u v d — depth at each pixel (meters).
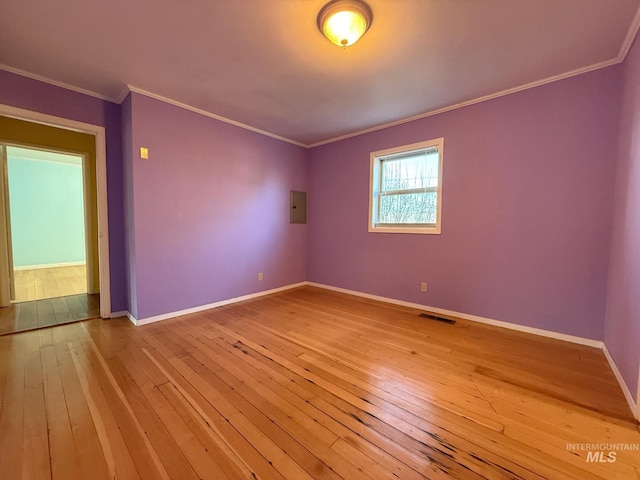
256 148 3.93
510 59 2.23
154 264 2.97
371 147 3.89
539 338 2.59
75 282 4.84
